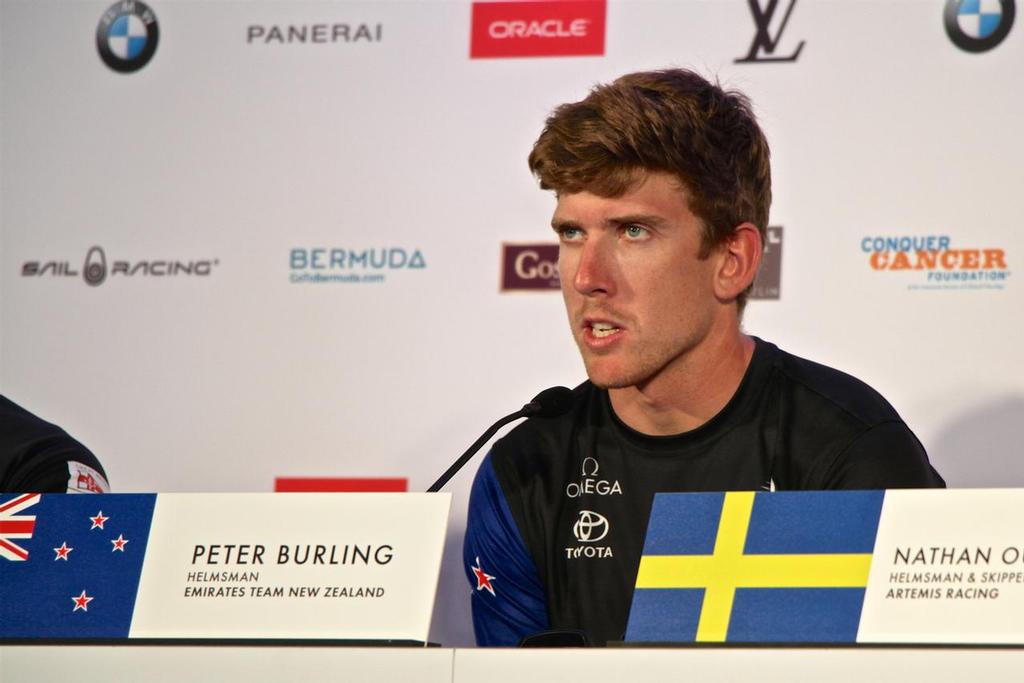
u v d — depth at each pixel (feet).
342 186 39.58
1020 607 17.67
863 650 17.52
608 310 26.68
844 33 37.42
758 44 37.88
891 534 18.45
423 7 39.93
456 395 38.19
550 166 26.81
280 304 39.37
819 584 18.45
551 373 37.81
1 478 36.29
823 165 36.96
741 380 28.32
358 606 19.43
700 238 27.07
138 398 39.63
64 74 41.57
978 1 36.76
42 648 19.35
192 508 20.48
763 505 19.03
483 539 28.94
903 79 36.91
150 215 40.42
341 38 40.24
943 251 36.14
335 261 39.29
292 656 18.78
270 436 38.88
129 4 41.47
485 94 39.27
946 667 17.21
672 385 27.55
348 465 38.40
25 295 40.57
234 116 40.45
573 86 38.88
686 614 18.70
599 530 27.96
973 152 36.32
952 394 35.68
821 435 27.58
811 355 36.32
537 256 38.34
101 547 20.53
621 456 28.43
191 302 39.83
